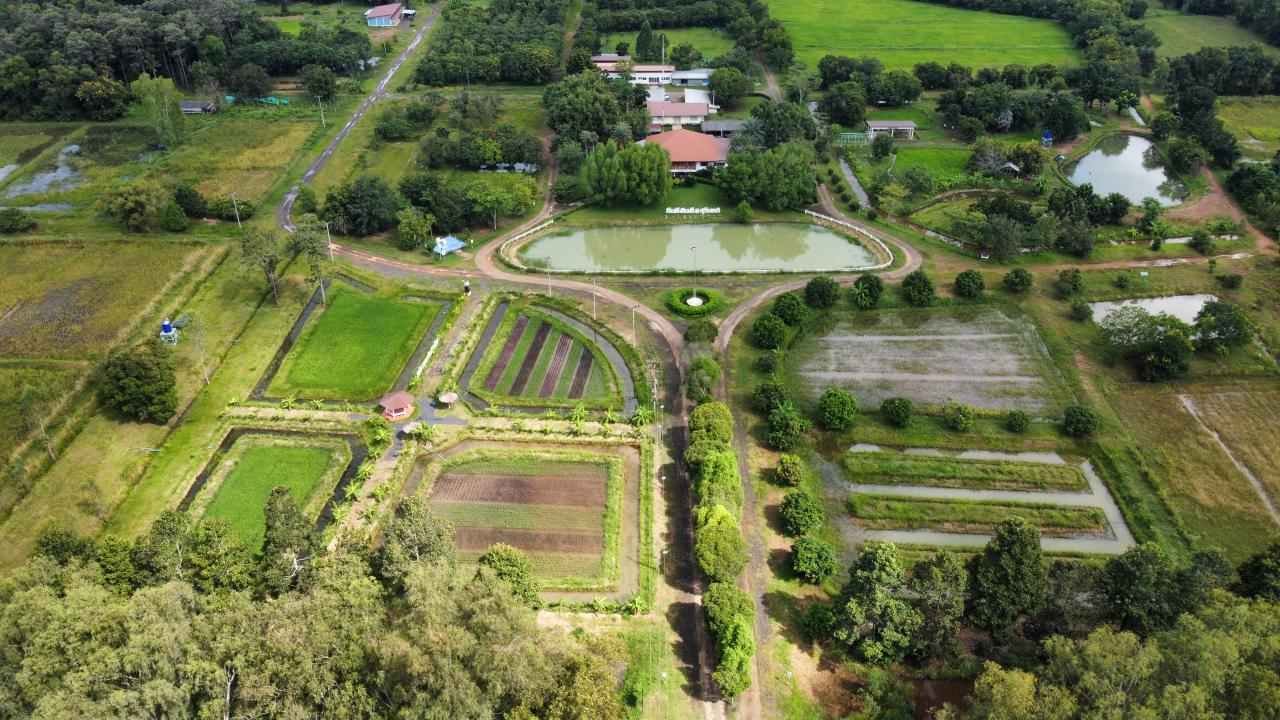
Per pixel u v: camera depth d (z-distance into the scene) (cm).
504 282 16150
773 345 14025
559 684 7156
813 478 11375
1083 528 10525
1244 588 8538
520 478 11269
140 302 14650
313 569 8462
